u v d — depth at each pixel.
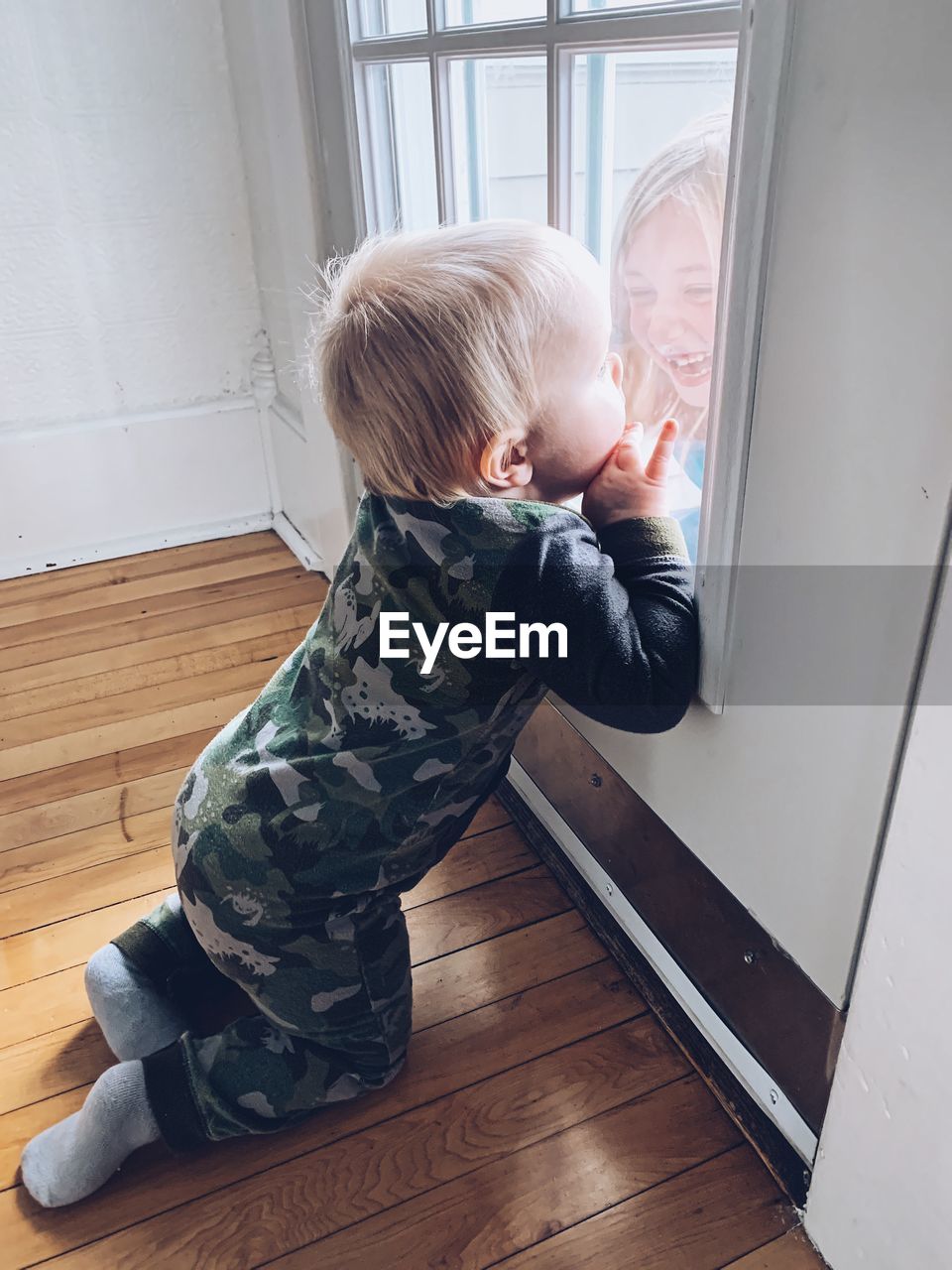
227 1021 1.05
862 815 0.67
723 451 0.69
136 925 1.04
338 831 0.83
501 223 0.71
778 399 0.64
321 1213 0.88
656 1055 0.99
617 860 1.07
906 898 0.62
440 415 0.68
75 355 2.00
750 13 0.57
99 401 2.05
